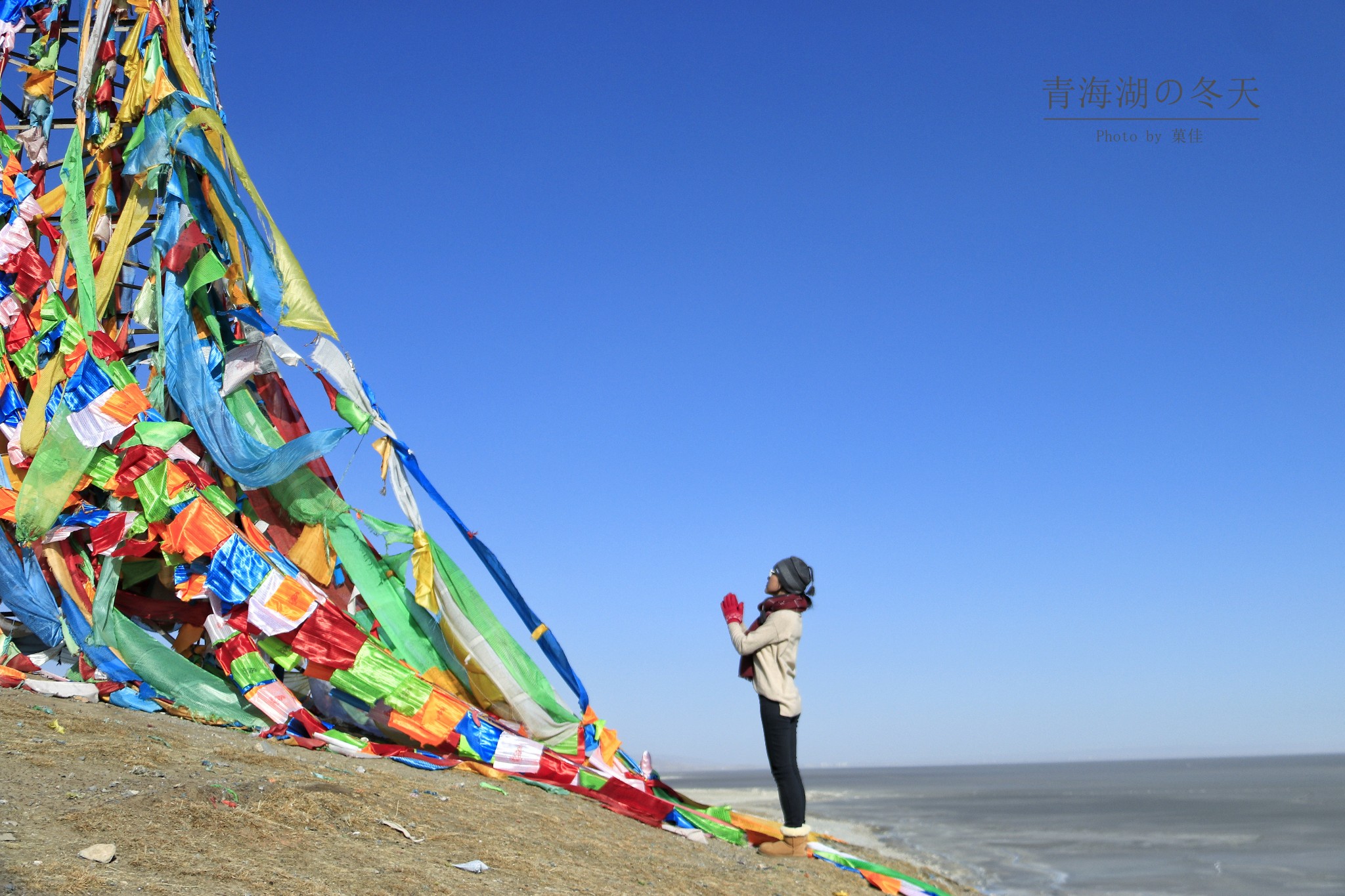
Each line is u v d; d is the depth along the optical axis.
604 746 9.41
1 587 7.80
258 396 9.37
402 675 8.16
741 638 8.32
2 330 8.48
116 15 9.56
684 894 5.68
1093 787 109.50
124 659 7.79
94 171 9.53
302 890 4.09
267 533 8.91
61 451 8.02
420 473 9.04
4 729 5.83
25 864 3.80
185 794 4.97
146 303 8.98
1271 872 22.31
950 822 43.06
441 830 5.64
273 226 9.19
